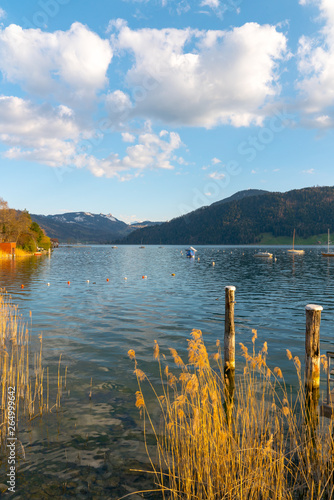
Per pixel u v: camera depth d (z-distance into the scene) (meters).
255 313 21.39
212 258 108.88
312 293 30.83
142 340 14.88
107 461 6.26
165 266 70.88
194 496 5.23
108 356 12.56
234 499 5.09
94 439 6.96
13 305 23.05
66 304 24.09
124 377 10.42
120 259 102.50
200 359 7.03
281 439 6.38
